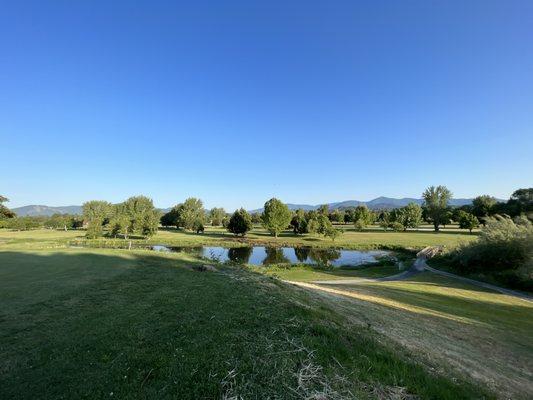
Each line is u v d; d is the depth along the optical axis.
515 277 34.09
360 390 6.25
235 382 5.83
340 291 21.48
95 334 7.50
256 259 53.53
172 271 15.81
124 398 5.21
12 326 7.89
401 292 26.02
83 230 103.44
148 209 113.62
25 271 14.41
